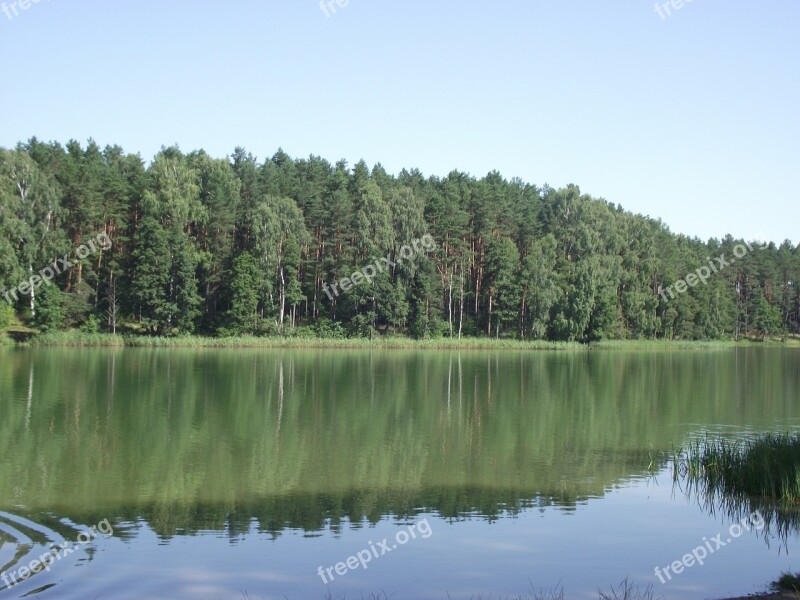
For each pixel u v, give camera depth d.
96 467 24.67
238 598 13.91
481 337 107.62
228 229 98.81
